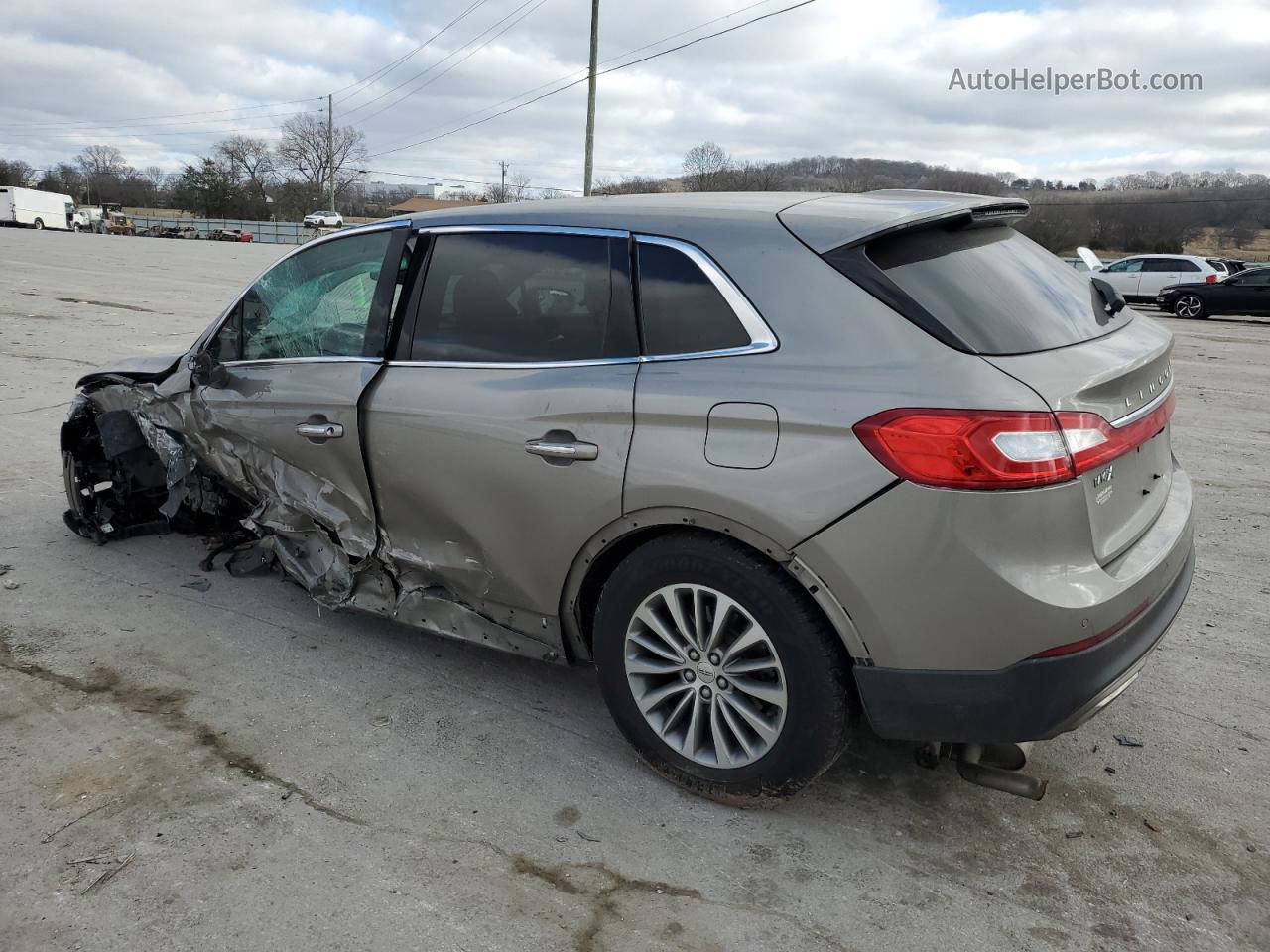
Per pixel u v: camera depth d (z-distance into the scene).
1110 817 2.93
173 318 15.52
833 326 2.63
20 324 14.03
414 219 3.60
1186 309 25.27
